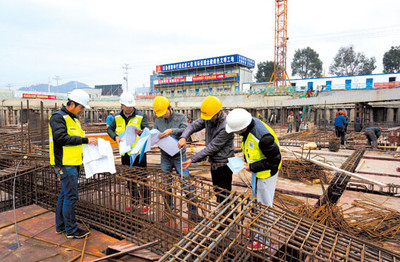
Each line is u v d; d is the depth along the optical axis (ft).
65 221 9.91
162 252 8.84
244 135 9.70
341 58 231.71
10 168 15.80
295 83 155.63
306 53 246.27
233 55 193.36
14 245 9.54
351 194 17.22
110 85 252.62
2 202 14.93
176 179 10.44
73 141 9.53
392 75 131.95
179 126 13.03
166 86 220.64
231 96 124.16
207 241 7.34
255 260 8.24
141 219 10.03
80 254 8.98
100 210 11.36
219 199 10.21
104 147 10.19
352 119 109.70
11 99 99.81
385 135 54.44
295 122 82.43
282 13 155.63
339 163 27.09
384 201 15.81
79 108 10.21
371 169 24.76
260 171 9.36
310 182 18.90
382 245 10.59
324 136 51.72
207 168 23.56
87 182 12.36
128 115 14.01
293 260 8.75
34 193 14.47
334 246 7.54
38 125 29.37
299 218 9.08
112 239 9.99
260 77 256.32
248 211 8.32
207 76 199.00
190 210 9.21
